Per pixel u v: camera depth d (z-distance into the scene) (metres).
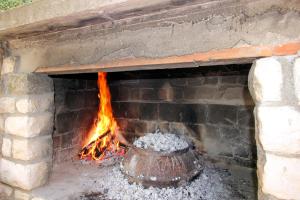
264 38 1.28
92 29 1.88
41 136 2.51
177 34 1.54
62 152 3.16
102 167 3.12
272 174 1.27
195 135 3.24
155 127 3.54
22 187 2.43
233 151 3.00
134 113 3.72
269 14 1.27
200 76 3.15
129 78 3.69
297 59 1.21
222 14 1.39
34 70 2.33
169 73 3.29
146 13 1.57
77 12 1.57
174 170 2.32
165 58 1.59
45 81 2.51
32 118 2.40
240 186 2.56
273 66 1.26
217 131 3.09
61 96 3.10
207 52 1.44
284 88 1.24
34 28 1.96
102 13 1.58
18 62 2.45
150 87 3.55
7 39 2.38
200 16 1.46
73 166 3.12
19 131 2.42
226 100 3.02
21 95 2.40
